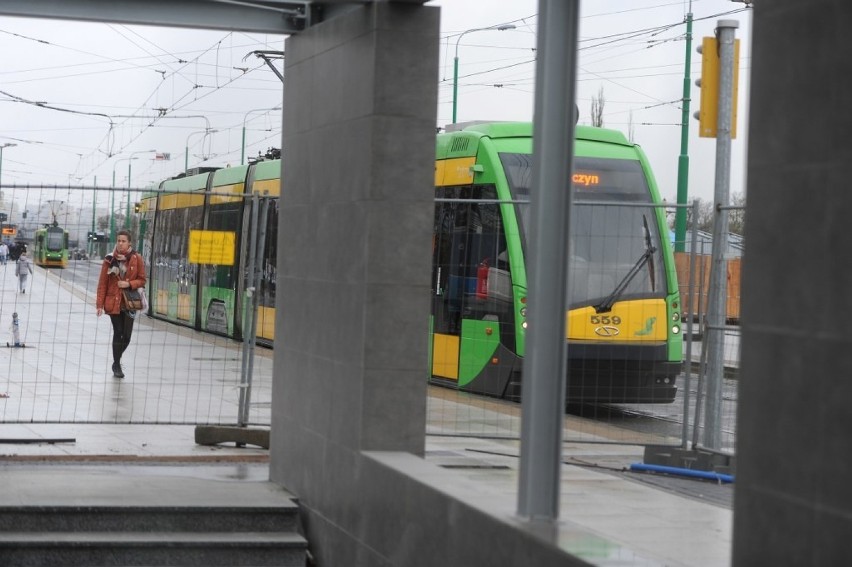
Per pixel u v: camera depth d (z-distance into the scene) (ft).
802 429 15.24
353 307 29.86
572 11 22.66
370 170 29.19
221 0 32.60
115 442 40.81
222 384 58.85
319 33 32.89
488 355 57.11
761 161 16.10
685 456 38.50
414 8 29.37
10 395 52.60
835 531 14.64
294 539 30.50
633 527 29.01
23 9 31.53
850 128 14.61
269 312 81.66
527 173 58.39
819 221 15.07
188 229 102.27
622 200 58.70
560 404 22.30
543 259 22.50
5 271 48.26
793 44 15.57
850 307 14.55
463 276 59.36
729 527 29.27
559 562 19.62
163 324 93.09
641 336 56.95
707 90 39.06
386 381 29.14
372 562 27.78
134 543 29.09
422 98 29.45
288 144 35.53
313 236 33.09
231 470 36.81
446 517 23.97
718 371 38.42
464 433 45.42
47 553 28.66
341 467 29.96
